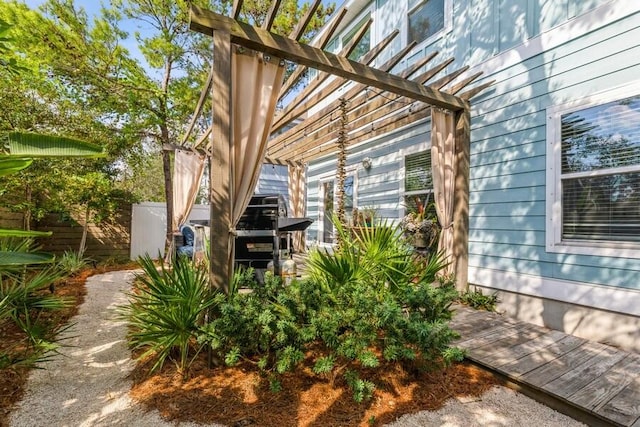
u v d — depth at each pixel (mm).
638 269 2809
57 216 7004
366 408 1937
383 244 2939
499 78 3938
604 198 3045
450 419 1893
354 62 3293
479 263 4125
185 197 6777
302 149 7316
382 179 6137
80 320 3461
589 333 3094
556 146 3363
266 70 2891
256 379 2172
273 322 2141
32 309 2969
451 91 4180
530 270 3578
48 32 5910
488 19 4098
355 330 2076
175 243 6160
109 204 7203
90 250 7496
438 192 4309
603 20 3029
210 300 2400
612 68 2969
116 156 7480
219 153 2582
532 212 3574
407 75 3672
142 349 2678
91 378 2258
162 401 1955
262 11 9539
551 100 3420
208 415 1831
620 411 1846
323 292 2412
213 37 2604
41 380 2215
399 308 2238
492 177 3994
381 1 6125
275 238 3707
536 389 2113
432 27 5035
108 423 1770
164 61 7215
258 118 2852
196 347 2562
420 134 5301
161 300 2291
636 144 2830
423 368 2174
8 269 2887
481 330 3188
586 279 3131
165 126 7609
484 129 4098
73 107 6496
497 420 1903
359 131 6301
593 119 3100
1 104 5363
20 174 5273
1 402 1935
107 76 6668
